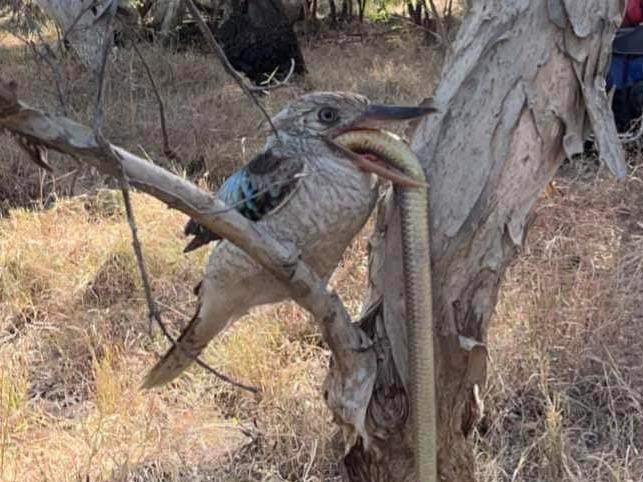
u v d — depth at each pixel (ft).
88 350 4.80
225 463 3.96
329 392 2.76
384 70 10.23
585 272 5.00
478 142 2.57
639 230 5.73
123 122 7.72
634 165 6.50
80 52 5.19
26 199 6.73
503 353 4.36
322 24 14.23
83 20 5.86
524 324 4.50
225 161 7.11
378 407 2.69
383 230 2.68
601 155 2.62
